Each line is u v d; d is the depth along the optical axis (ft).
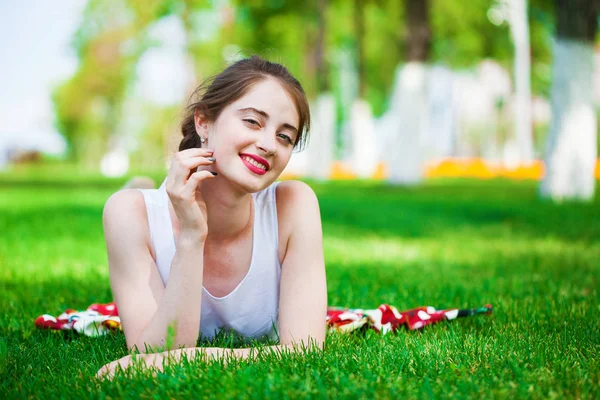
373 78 113.60
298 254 9.87
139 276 9.36
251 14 86.94
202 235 8.84
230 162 8.85
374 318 11.60
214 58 95.71
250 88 8.91
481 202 44.70
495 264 20.48
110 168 152.35
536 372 8.23
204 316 9.99
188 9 97.76
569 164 44.68
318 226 10.06
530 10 89.56
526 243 26.08
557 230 29.84
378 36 98.48
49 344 10.46
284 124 8.95
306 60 88.33
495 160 154.71
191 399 7.29
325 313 9.87
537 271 18.97
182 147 10.09
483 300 14.19
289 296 9.72
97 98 145.48
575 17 43.57
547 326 11.59
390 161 62.03
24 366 8.99
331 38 97.81
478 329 11.71
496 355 9.09
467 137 165.27
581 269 19.02
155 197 9.70
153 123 155.63
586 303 13.74
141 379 7.80
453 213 38.09
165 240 9.50
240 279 9.77
